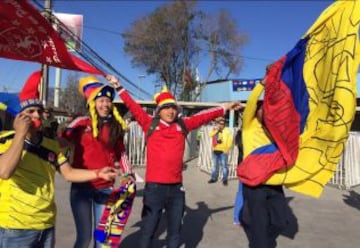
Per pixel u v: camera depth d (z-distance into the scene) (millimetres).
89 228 4297
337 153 4551
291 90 4562
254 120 4801
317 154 4637
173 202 4680
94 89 4391
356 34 4309
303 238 6445
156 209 4613
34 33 3303
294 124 4586
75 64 3820
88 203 4289
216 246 5922
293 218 7695
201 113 4957
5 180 2967
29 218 3016
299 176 4637
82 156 4250
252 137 4781
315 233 6746
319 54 4594
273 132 4531
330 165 4602
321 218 7781
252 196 4730
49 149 3172
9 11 3020
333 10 4473
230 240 6207
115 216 4301
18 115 2816
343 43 4391
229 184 11742
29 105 3049
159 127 4645
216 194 10062
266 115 4516
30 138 3074
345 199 9719
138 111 4754
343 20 4410
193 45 47469
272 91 4469
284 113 4520
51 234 3223
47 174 3141
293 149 4590
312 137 4660
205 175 13703
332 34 4504
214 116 5023
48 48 3531
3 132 3119
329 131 4547
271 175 4625
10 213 2979
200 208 8359
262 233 4676
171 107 4613
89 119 4355
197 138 23078
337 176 11680
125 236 6168
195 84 47250
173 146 4594
